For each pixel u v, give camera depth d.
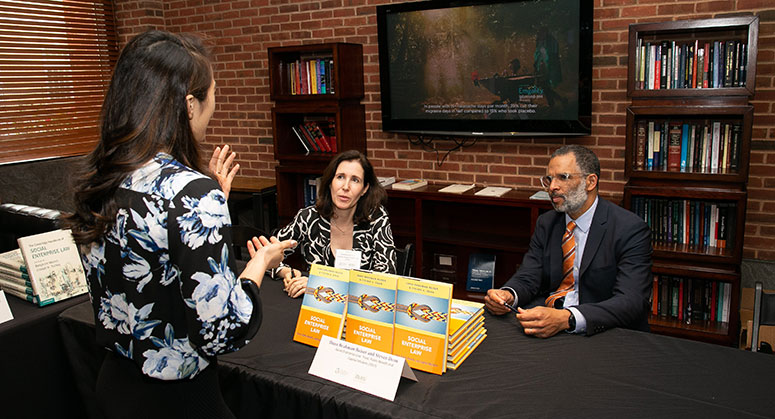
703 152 2.92
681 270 2.90
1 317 1.90
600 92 3.41
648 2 3.18
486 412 1.20
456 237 3.79
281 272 2.17
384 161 4.22
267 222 4.55
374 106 4.16
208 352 0.99
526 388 1.30
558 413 1.19
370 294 1.47
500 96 3.59
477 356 1.48
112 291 1.03
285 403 1.36
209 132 4.94
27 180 4.05
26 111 4.11
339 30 4.16
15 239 2.85
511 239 3.71
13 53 4.05
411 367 1.40
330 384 1.34
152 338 1.02
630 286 1.91
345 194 2.35
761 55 2.97
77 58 4.44
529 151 3.68
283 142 4.26
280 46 4.17
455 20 3.63
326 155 4.12
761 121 3.03
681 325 3.03
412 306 1.41
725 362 1.42
